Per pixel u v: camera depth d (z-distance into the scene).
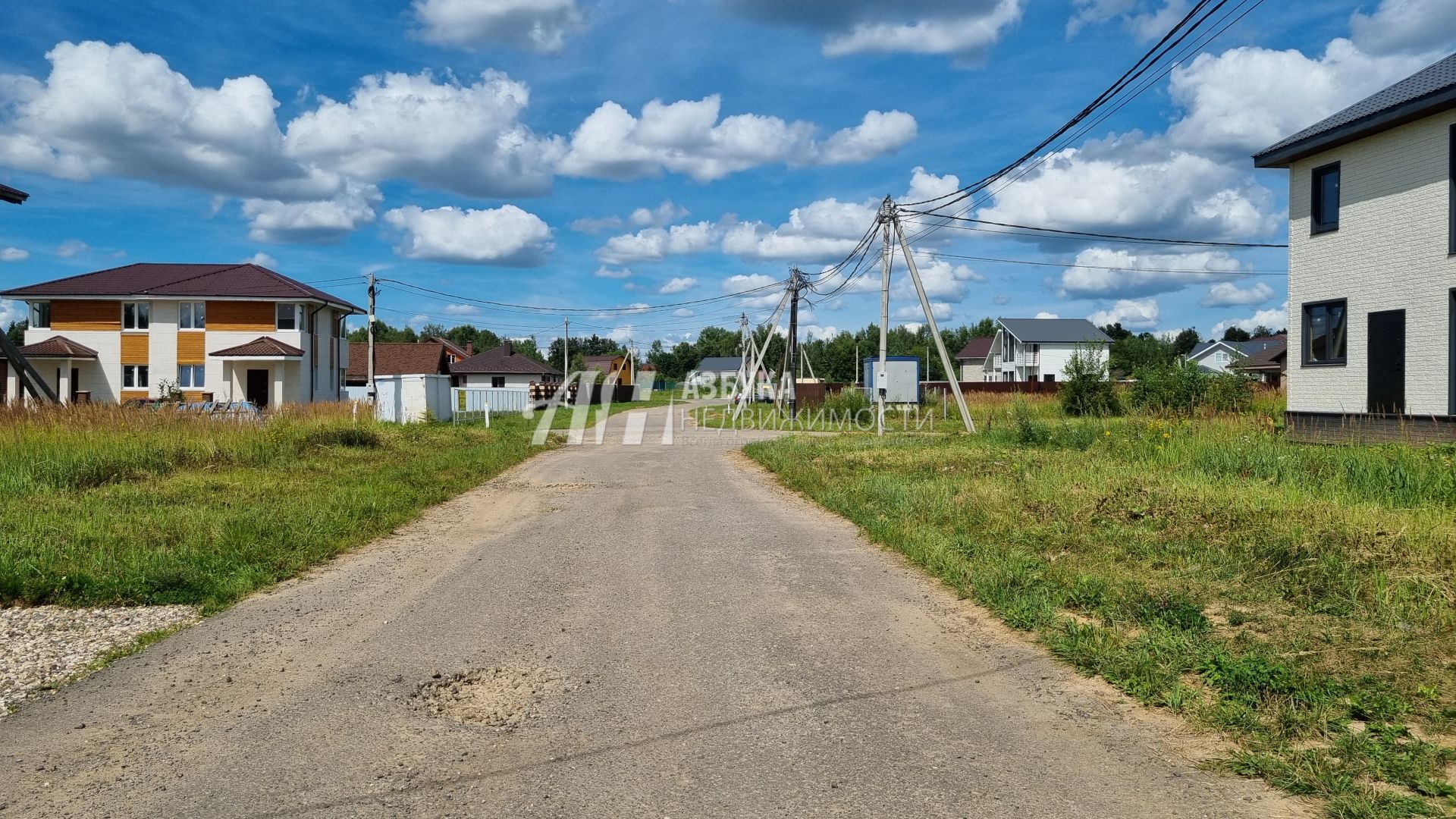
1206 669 4.74
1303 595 6.04
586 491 13.80
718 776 3.61
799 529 9.97
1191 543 7.77
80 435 14.21
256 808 3.34
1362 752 3.69
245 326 35.62
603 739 4.01
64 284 35.41
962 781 3.55
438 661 5.20
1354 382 17.00
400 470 14.79
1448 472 9.48
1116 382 36.75
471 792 3.46
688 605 6.49
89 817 3.27
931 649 5.41
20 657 5.25
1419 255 15.66
